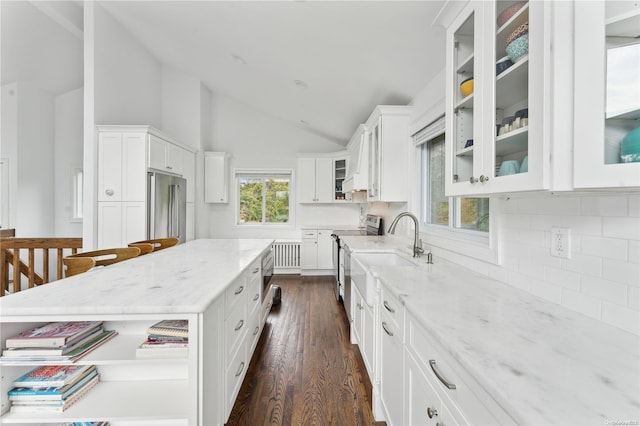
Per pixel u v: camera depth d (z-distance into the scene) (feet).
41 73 14.82
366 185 11.98
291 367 7.68
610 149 2.41
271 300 11.66
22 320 3.48
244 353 6.37
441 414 2.99
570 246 3.53
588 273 3.30
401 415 4.28
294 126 19.67
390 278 5.10
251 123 19.57
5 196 15.11
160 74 16.65
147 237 11.28
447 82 4.87
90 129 11.05
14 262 9.93
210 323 4.04
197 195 16.98
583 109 2.47
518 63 3.19
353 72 9.47
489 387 2.06
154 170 12.03
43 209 16.25
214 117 19.48
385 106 9.45
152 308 3.57
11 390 3.65
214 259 6.79
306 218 19.88
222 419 4.73
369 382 7.02
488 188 3.65
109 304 3.62
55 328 4.00
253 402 6.25
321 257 18.57
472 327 3.00
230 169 19.57
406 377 4.06
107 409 3.74
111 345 4.21
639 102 2.27
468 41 4.66
